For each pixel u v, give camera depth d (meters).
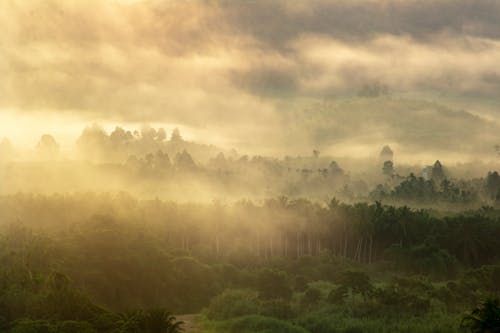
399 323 87.56
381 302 95.69
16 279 94.50
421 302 94.12
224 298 105.00
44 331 73.94
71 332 74.12
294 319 93.81
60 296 82.81
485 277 115.25
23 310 83.56
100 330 78.06
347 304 98.31
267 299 105.19
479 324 66.38
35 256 107.50
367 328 85.88
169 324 76.69
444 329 82.50
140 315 76.31
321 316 92.94
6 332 77.56
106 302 103.44
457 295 103.75
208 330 91.12
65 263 106.06
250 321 90.94
